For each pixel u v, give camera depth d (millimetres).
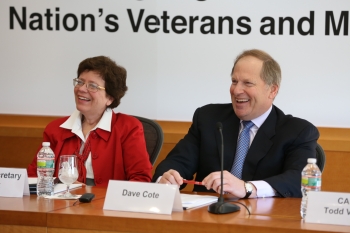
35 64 7711
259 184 4148
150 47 7434
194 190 4887
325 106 7086
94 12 7555
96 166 5000
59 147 5094
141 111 7488
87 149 5055
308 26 7078
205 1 7281
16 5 7711
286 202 3947
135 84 7488
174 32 7363
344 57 7023
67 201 3877
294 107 7152
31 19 7691
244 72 4613
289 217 3375
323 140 6984
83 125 5203
